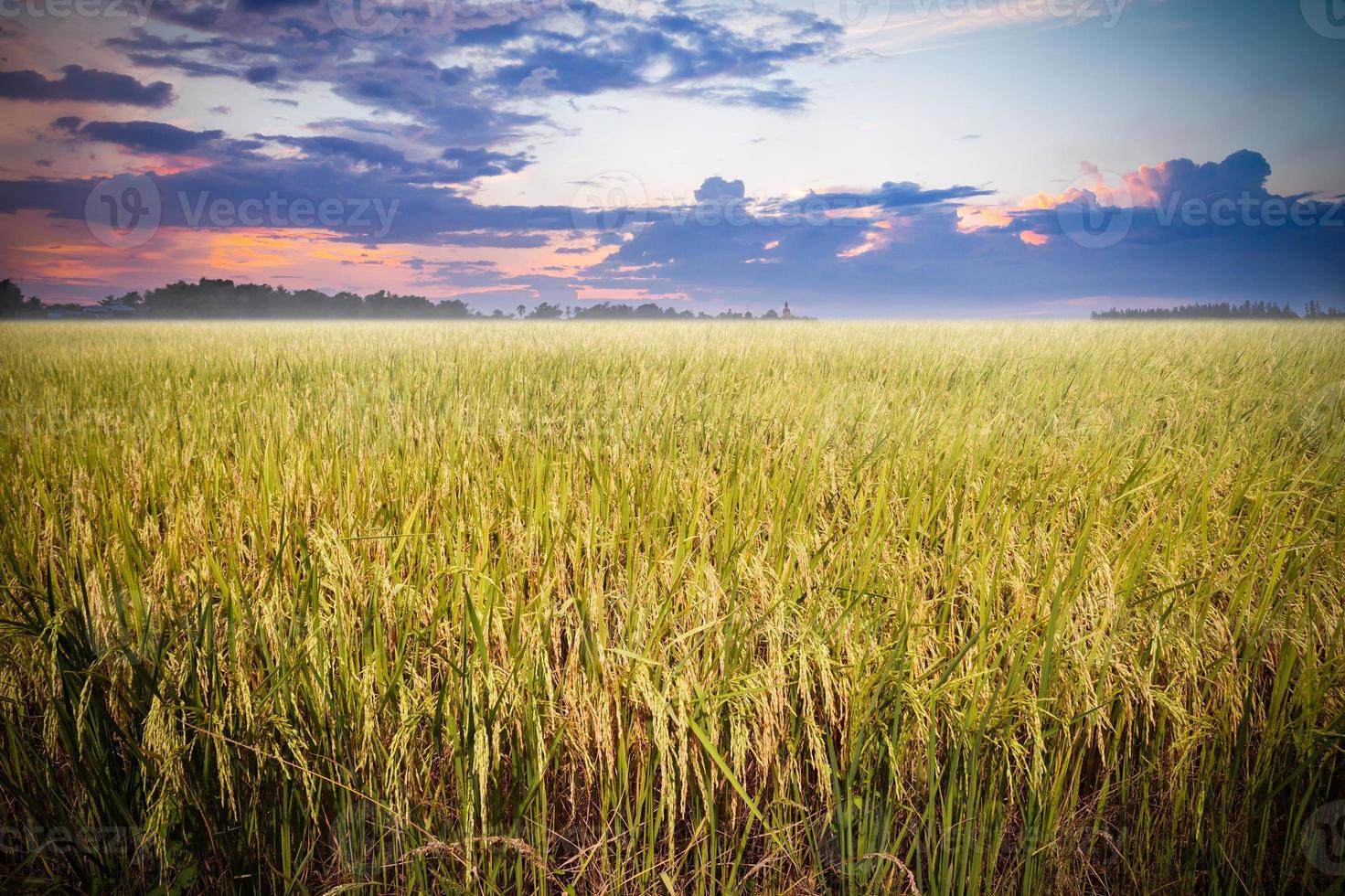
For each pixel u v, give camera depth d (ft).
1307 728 7.34
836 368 31.58
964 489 11.61
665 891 6.87
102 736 6.95
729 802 7.21
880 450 13.74
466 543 9.96
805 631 7.31
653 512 10.69
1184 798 7.20
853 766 6.64
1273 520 10.75
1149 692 7.31
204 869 6.89
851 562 8.91
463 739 6.61
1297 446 16.21
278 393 23.09
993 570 9.25
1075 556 8.73
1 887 6.65
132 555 9.47
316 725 6.98
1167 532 10.11
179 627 7.44
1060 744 7.23
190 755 6.77
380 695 7.09
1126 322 87.04
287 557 9.09
